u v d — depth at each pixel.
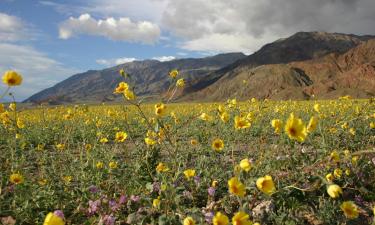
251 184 4.75
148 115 17.25
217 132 10.54
